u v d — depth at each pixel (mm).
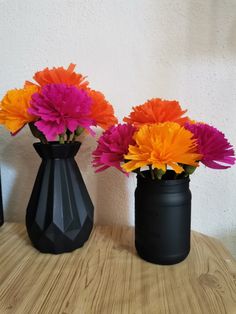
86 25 644
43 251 542
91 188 701
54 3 642
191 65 635
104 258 524
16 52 670
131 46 640
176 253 490
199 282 444
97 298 407
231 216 688
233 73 630
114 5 629
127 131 470
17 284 443
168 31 628
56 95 436
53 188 525
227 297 406
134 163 421
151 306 389
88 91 519
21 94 479
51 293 420
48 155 523
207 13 615
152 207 476
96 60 653
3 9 656
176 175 504
